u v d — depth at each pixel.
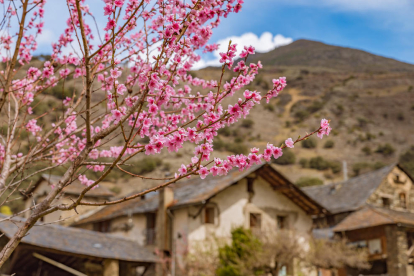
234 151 97.50
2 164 5.54
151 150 3.94
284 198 26.05
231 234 21.23
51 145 5.38
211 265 20.39
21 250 17.77
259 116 126.19
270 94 4.00
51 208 3.93
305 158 102.75
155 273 22.12
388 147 109.06
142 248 22.94
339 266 22.70
